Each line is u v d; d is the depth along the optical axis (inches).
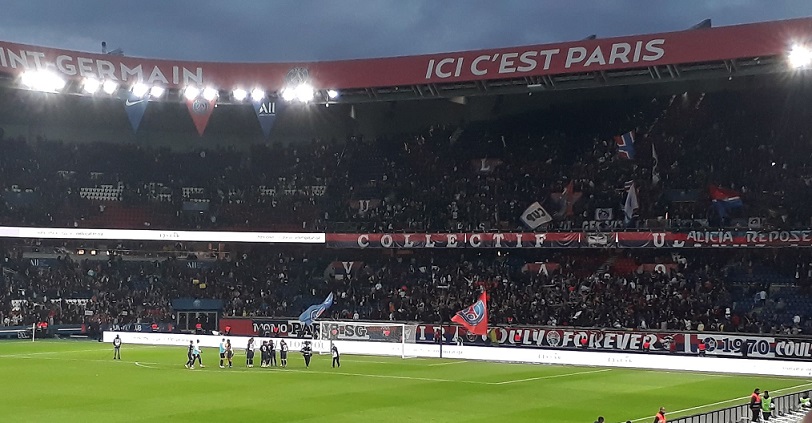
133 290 3221.0
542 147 3233.3
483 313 2443.4
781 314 2593.5
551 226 2903.5
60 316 3070.9
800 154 2839.6
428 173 3289.9
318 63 2987.2
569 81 2733.8
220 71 3031.5
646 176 2965.1
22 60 2755.9
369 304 3026.6
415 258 3238.2
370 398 1633.9
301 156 3511.3
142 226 3191.4
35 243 3302.2
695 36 2466.8
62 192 3309.5
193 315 3191.4
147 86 2881.4
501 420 1400.1
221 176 3494.1
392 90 2982.3
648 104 3186.5
